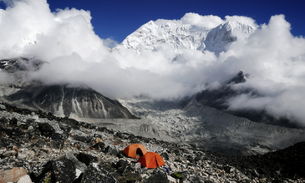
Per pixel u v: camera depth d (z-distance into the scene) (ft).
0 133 109.50
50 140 117.80
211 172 137.80
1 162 77.20
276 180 172.24
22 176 65.77
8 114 166.50
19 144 100.99
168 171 107.34
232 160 243.19
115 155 126.00
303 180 205.36
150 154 111.34
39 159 88.38
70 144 123.34
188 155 193.47
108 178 66.28
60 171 66.85
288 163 253.65
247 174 173.88
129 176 82.53
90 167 66.95
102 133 212.02
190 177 100.01
